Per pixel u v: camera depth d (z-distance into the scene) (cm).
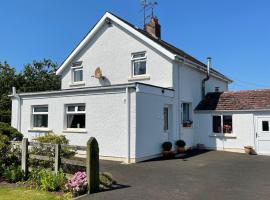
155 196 814
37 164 1045
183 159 1530
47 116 1806
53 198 795
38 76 3612
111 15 1952
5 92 3150
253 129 1839
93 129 1572
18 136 1295
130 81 1869
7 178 1005
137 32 1841
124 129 1459
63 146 1023
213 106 2000
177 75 1795
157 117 1606
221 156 1669
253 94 1969
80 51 2138
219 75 2403
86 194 831
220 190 889
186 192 859
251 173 1174
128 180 1012
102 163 1385
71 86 2167
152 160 1488
